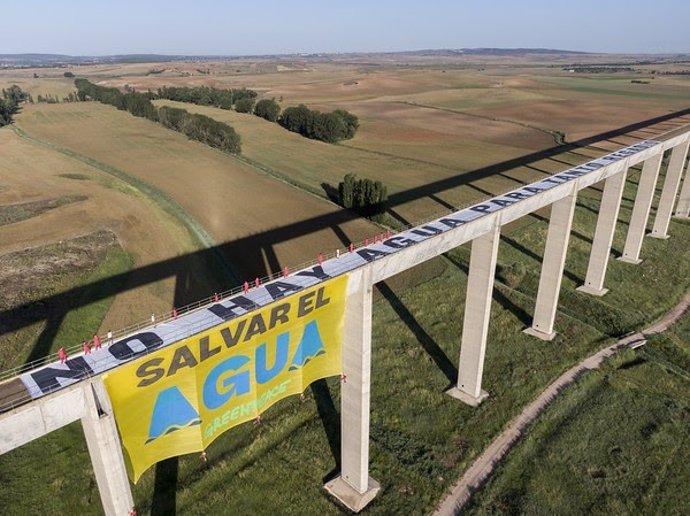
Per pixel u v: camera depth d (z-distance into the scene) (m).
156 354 18.89
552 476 28.75
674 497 27.58
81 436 30.83
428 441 31.16
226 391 22.14
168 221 62.84
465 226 29.48
